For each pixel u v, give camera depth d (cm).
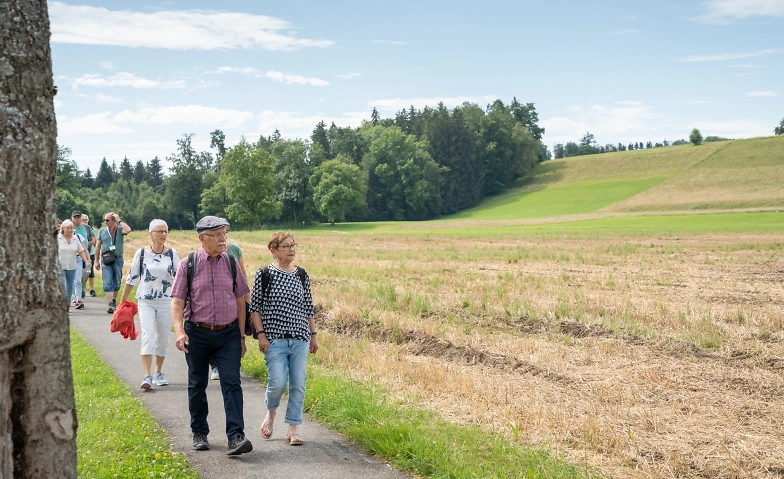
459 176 13462
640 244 3853
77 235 1425
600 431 648
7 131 298
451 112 14700
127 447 584
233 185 8988
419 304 1438
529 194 13500
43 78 312
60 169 10319
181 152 12000
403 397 777
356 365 945
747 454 602
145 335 841
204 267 616
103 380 859
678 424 687
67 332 328
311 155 11688
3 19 298
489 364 984
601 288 1784
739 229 5394
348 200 11006
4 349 303
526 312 1341
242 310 635
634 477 546
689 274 2170
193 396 615
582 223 7706
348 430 646
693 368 923
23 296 304
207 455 586
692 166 12875
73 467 328
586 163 15212
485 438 612
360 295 1606
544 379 884
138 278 881
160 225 859
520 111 18125
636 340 1112
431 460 553
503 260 2798
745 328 1164
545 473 527
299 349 625
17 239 302
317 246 4056
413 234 5959
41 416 314
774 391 810
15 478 312
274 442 627
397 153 12950
